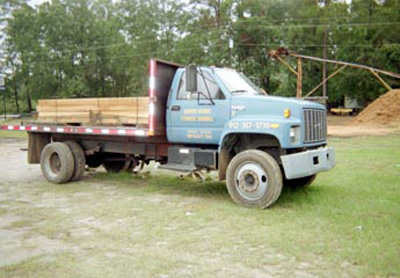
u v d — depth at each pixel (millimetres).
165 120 8156
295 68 45250
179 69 8055
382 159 12195
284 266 4387
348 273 4191
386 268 4262
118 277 4141
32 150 10227
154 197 7852
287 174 6594
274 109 6793
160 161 8992
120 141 9242
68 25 53031
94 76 55125
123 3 54625
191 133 7754
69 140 10016
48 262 4559
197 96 7645
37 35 53688
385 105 32094
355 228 5574
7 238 5434
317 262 4477
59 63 52531
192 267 4383
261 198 6707
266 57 45188
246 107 7059
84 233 5613
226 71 7926
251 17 43875
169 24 52188
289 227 5699
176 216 6410
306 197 7410
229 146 7496
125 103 8430
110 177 10164
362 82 45906
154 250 4906
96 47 53312
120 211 6766
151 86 7820
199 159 7703
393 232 5379
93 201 7543
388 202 6910
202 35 45219
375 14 46781
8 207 7117
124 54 52219
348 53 45719
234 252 4812
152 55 50812
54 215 6559
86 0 54750
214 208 6855
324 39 45844
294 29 43469
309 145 6957
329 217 6137
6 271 4324
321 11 46938
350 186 8320
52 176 9453
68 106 9461
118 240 5297
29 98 59094
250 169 6809
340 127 29031
